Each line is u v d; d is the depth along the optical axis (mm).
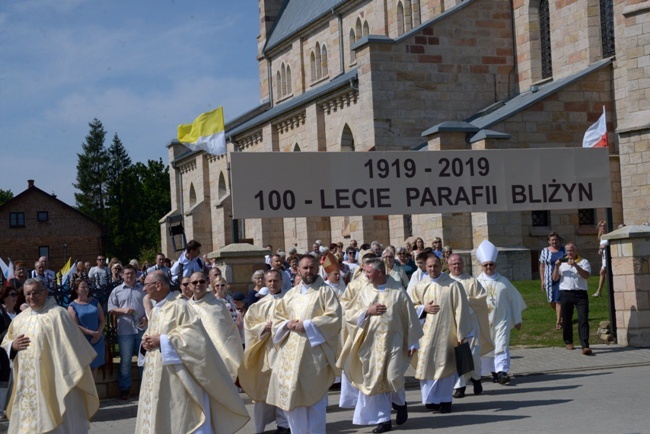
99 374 18734
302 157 20609
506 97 43344
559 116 37375
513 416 14211
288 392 13023
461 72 42625
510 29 43625
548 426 13062
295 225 51562
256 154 20312
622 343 22062
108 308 18719
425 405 15773
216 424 11953
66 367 12461
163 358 11633
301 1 63844
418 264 19016
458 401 16375
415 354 15680
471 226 36531
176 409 11672
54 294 18859
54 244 93000
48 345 12570
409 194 21203
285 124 52344
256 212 20281
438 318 15438
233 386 11984
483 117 40750
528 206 21922
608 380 17406
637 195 33031
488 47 43156
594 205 22422
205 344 11820
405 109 41750
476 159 21672
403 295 14188
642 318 21719
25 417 12422
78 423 12727
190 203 67250
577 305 21062
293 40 60594
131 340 18391
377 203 21000
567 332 21406
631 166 33188
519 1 43062
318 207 20656
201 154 63750
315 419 13188
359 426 14648
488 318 17312
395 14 50219
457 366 15094
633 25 33531
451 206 21469
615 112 37719
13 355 12617
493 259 18312
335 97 45750
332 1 57594
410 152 21234
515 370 19438
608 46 38781
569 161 22250
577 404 14883
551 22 41438
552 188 22094
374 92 41375
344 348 14266
